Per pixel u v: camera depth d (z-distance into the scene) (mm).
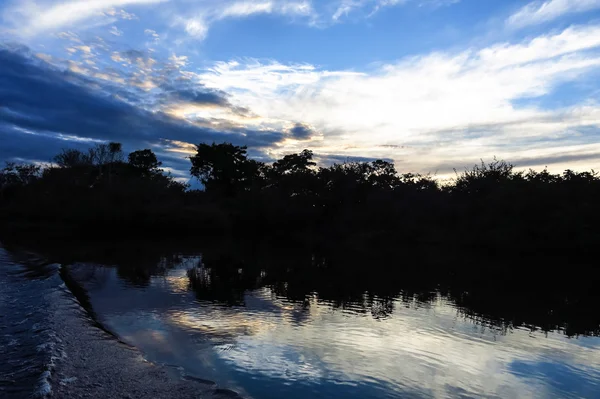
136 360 10188
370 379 9617
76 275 23641
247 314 15359
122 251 37688
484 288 22078
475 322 15172
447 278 25156
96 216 57250
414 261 33375
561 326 14852
